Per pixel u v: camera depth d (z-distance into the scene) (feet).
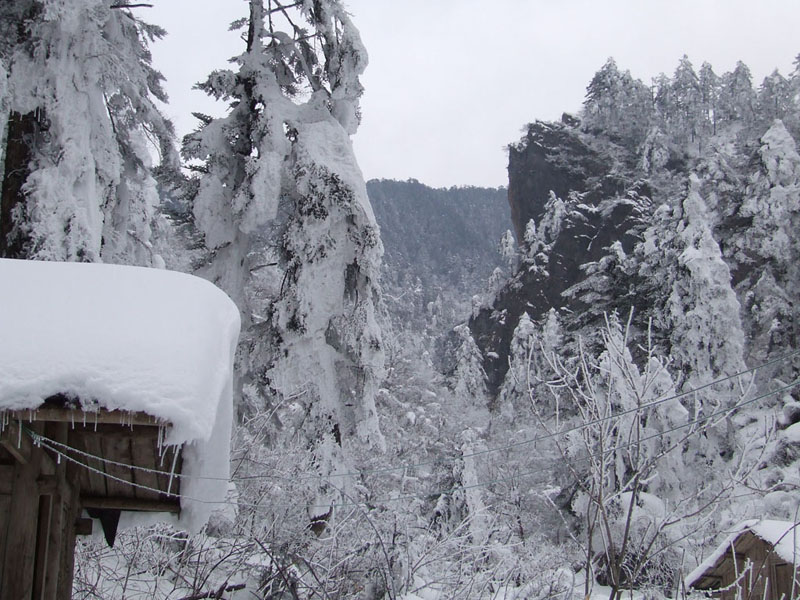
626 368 33.94
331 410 53.67
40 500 19.17
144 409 16.21
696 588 49.01
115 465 20.65
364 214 54.60
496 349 250.78
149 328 17.80
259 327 55.72
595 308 118.83
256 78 58.03
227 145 57.00
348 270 56.39
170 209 58.29
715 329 106.83
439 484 66.33
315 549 35.86
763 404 120.16
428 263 468.75
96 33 45.39
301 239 54.70
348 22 57.41
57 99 44.01
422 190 544.62
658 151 290.97
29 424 18.08
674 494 75.72
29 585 18.12
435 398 110.73
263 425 45.42
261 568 33.78
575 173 306.96
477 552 36.83
